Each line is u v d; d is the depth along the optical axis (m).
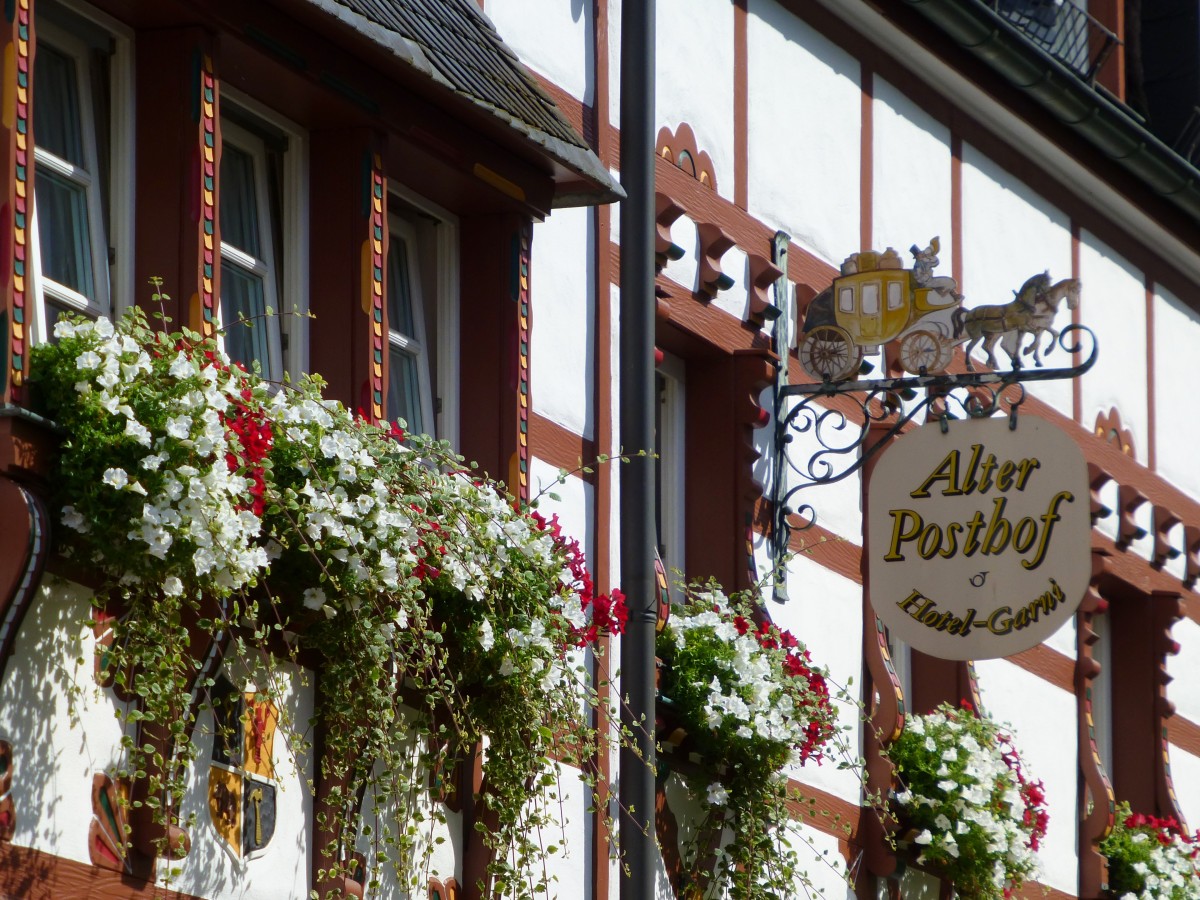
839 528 14.29
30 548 7.35
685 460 13.23
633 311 11.33
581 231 11.90
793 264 14.12
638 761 10.91
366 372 9.43
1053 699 16.88
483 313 10.51
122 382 7.65
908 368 13.20
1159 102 20.67
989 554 12.96
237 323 8.89
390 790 8.68
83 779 7.66
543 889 9.60
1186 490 19.86
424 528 8.87
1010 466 13.02
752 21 14.05
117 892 7.77
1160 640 18.23
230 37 8.75
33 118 7.90
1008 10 18.69
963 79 16.25
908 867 14.17
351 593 8.48
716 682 11.55
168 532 7.60
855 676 14.23
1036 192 17.77
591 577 11.20
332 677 8.58
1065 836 16.77
